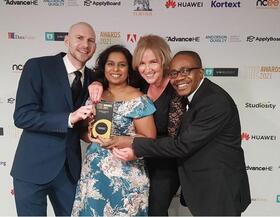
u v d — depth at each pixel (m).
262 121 2.18
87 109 1.52
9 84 2.20
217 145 1.48
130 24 2.11
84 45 1.63
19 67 2.18
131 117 1.57
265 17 2.07
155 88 1.70
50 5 2.11
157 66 1.60
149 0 2.08
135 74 1.72
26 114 1.57
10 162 2.30
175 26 2.10
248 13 2.07
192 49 2.12
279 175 2.24
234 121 1.50
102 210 1.57
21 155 1.68
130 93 1.62
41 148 1.66
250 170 2.24
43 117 1.56
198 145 1.44
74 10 2.11
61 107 1.64
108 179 1.57
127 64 1.65
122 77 1.63
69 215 1.82
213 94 1.45
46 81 1.62
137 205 1.59
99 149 1.61
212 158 1.48
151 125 1.61
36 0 2.11
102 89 1.61
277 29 2.08
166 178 1.73
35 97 1.60
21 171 1.66
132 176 1.59
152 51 1.59
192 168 1.51
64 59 1.70
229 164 1.50
